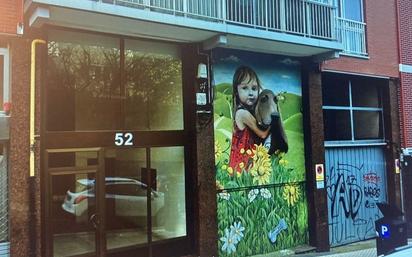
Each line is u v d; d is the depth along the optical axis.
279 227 11.00
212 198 9.77
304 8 10.62
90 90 8.72
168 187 9.57
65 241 8.16
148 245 9.19
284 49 10.73
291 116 11.48
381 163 13.59
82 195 8.42
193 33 9.14
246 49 10.58
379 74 13.26
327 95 12.54
